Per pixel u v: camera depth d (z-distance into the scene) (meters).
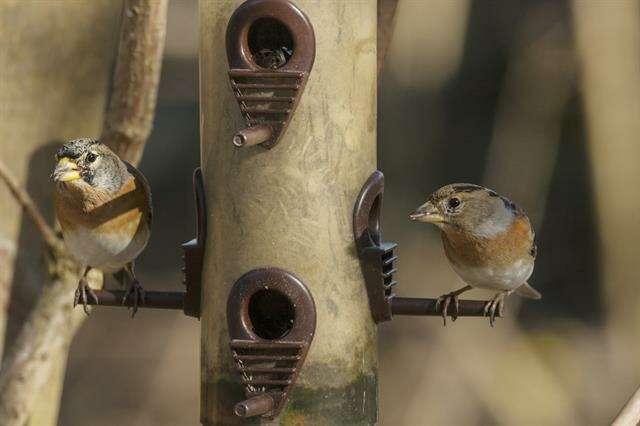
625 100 22.28
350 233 9.26
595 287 26.22
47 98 10.64
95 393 22.73
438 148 26.77
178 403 22.59
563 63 25.14
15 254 10.61
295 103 8.94
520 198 24.53
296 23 8.93
